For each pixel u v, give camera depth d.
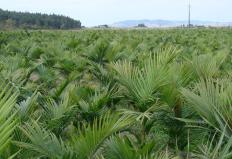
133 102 4.90
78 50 16.17
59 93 5.57
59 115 4.44
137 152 3.35
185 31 38.47
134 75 4.91
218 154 3.36
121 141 3.37
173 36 27.05
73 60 10.52
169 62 5.06
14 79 5.96
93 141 3.41
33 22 86.12
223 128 3.56
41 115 4.51
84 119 4.77
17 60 9.30
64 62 10.16
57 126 4.41
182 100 4.61
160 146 4.20
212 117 3.76
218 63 6.22
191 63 5.27
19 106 4.24
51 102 4.68
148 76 4.75
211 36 26.11
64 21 93.50
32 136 3.45
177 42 21.31
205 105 3.82
